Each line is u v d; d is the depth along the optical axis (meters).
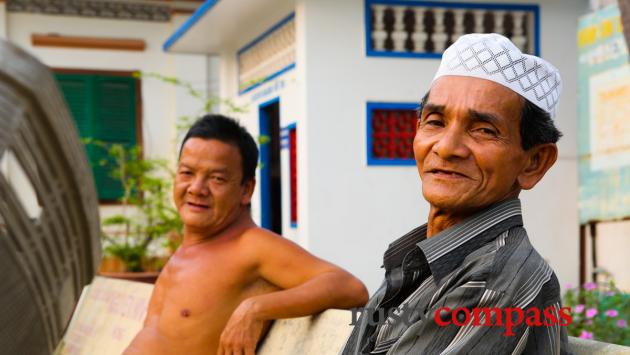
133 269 6.17
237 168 2.70
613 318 4.75
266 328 2.73
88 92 10.71
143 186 6.45
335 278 2.53
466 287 1.58
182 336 2.59
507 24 6.83
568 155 6.82
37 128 1.06
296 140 6.96
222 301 2.59
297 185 6.71
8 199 1.06
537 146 1.75
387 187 6.56
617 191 5.80
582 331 4.46
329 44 6.49
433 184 1.75
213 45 9.48
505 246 1.65
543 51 6.77
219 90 10.59
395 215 6.57
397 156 6.66
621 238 5.75
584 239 6.20
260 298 2.41
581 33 6.20
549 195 6.79
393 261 1.94
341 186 6.48
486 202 1.73
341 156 6.50
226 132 2.71
